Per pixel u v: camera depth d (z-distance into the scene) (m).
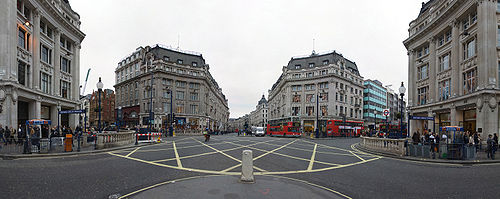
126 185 6.89
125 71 67.81
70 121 32.59
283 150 17.58
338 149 19.48
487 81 20.22
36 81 24.69
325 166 10.81
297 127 43.25
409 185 7.51
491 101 19.84
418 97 32.12
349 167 10.70
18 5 22.75
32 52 24.42
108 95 81.56
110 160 11.77
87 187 6.66
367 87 76.00
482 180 8.38
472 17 22.70
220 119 105.25
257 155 14.25
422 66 31.50
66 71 31.94
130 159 12.12
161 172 8.84
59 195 5.88
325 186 7.13
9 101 20.31
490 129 19.62
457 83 24.12
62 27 30.03
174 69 59.25
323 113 60.00
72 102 31.81
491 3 20.69
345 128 46.75
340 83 61.41
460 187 7.33
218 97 95.19
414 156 14.37
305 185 6.66
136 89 61.62
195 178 7.30
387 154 15.48
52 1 28.53
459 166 11.77
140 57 60.88
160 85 56.03
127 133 20.75
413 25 33.31
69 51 32.16
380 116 83.81
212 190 5.92
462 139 17.78
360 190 6.78
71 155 13.59
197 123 61.84
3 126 19.83
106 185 6.89
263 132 49.50
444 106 25.94
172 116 44.22
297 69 65.56
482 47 20.56
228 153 14.99
